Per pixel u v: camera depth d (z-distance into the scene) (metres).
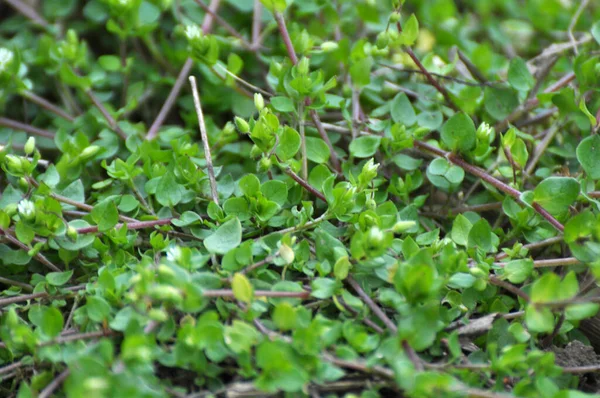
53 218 0.63
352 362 0.60
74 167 0.68
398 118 0.68
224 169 0.69
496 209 0.68
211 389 0.61
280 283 0.61
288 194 0.66
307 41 0.69
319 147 0.66
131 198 0.65
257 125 0.64
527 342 0.63
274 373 0.59
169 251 0.63
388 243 0.61
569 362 0.64
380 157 0.68
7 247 0.65
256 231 0.65
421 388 0.58
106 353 0.59
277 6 0.67
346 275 0.62
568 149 0.69
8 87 0.71
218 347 0.60
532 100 0.69
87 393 0.57
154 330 0.61
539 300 0.60
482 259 0.63
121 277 0.62
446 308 0.63
